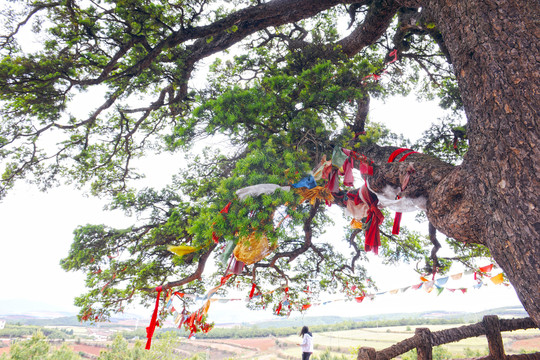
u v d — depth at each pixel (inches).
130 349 782.5
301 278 398.3
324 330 2252.7
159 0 239.1
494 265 220.7
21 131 278.4
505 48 95.3
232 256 177.6
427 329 163.0
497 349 177.3
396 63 364.5
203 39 288.5
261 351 1315.2
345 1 239.1
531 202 82.7
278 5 234.2
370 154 186.1
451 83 297.7
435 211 125.8
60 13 234.1
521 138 86.7
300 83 190.1
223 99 164.6
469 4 108.0
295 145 170.4
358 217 205.2
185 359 855.1
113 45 253.3
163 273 303.3
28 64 209.6
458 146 269.1
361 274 398.6
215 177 291.3
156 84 327.6
